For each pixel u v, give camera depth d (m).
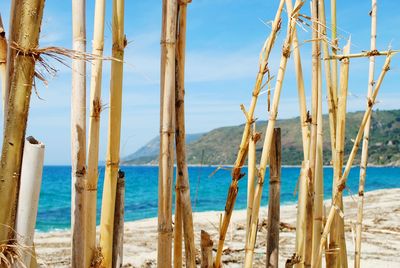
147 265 7.10
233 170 2.00
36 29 1.50
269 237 2.23
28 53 1.49
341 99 2.26
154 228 12.29
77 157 1.80
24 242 1.51
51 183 48.75
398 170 103.06
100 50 1.96
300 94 2.21
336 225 2.35
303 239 2.22
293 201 24.83
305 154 2.21
